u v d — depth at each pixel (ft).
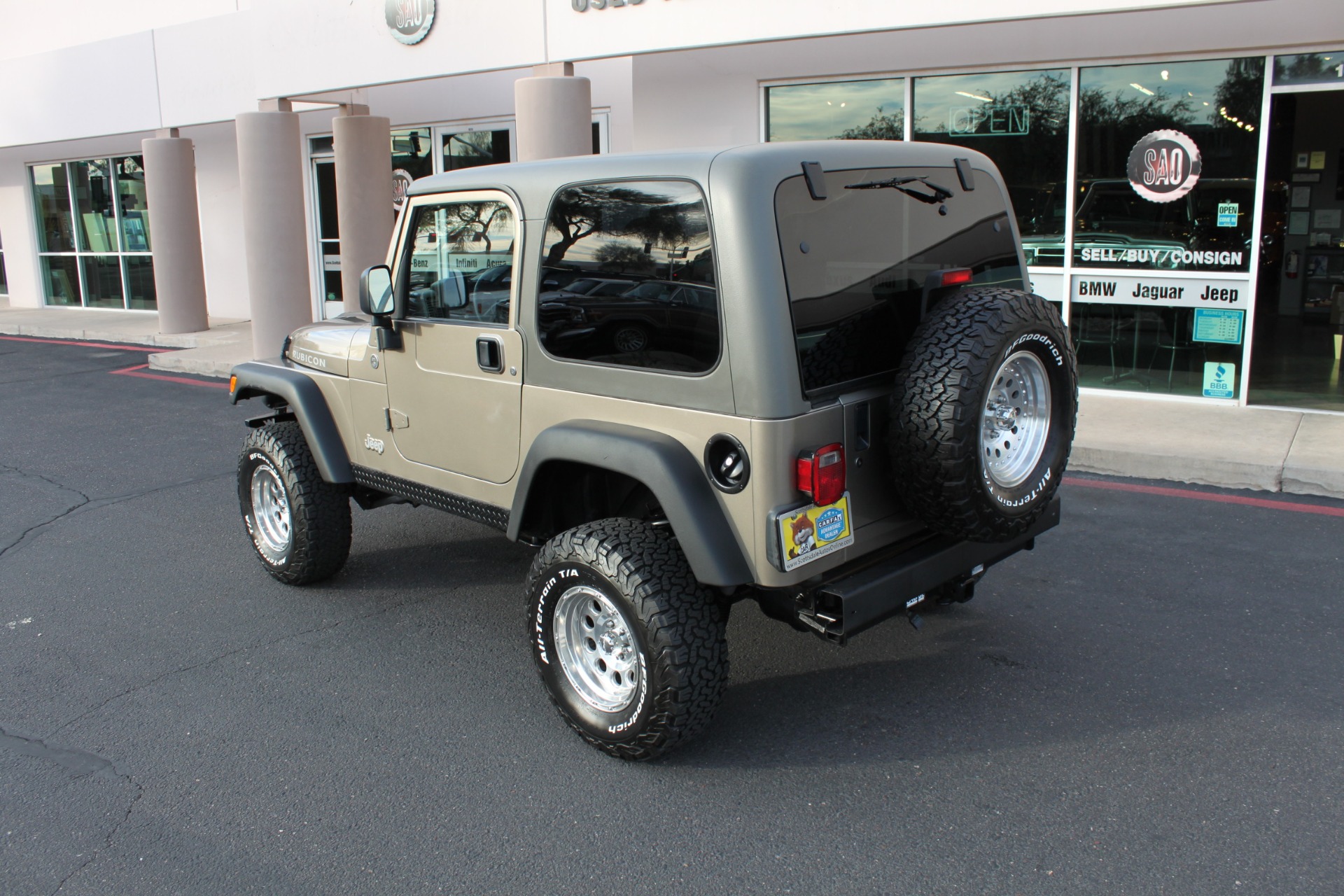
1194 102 25.43
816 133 30.25
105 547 19.17
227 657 14.35
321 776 11.32
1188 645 13.82
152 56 44.39
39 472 24.70
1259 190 25.09
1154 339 27.12
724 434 10.09
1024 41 26.66
